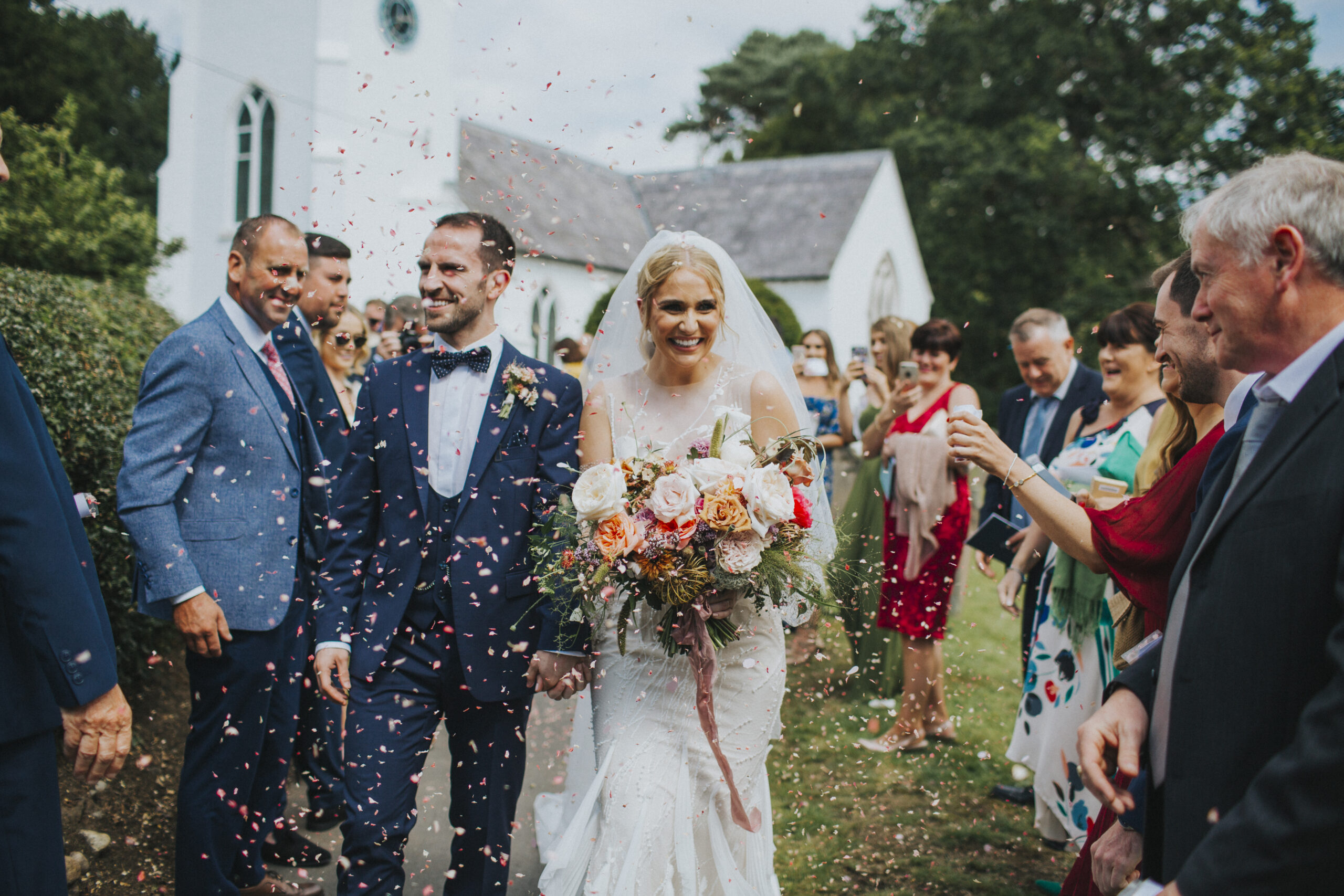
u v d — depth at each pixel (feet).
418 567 8.59
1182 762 4.82
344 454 12.03
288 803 12.94
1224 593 4.69
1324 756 3.90
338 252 13.60
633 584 7.74
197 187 62.69
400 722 8.33
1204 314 5.19
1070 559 11.18
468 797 8.61
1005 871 11.14
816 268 85.87
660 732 8.17
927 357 15.85
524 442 8.84
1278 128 83.61
